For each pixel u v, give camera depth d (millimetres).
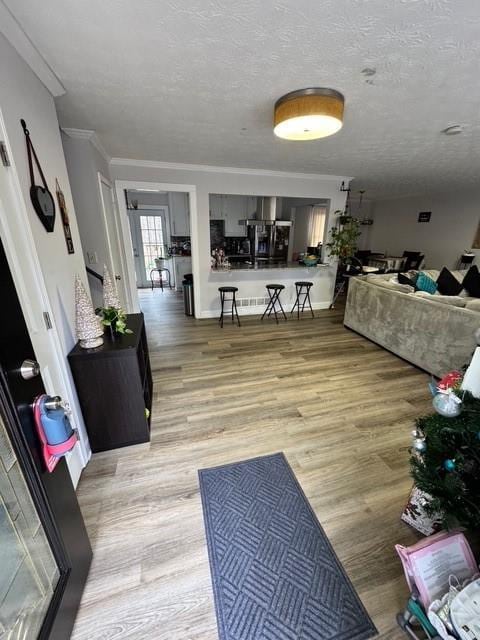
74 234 1968
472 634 760
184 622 1077
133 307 4320
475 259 6102
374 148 3121
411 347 3150
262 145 3025
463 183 5301
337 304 5793
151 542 1357
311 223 6820
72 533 1104
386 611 1114
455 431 991
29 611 910
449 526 1007
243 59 1533
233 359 3324
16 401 824
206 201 4250
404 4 1146
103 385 1794
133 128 2537
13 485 878
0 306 790
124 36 1347
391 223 8164
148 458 1872
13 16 1187
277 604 1130
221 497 1594
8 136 1220
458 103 2047
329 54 1488
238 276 4844
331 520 1471
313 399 2535
